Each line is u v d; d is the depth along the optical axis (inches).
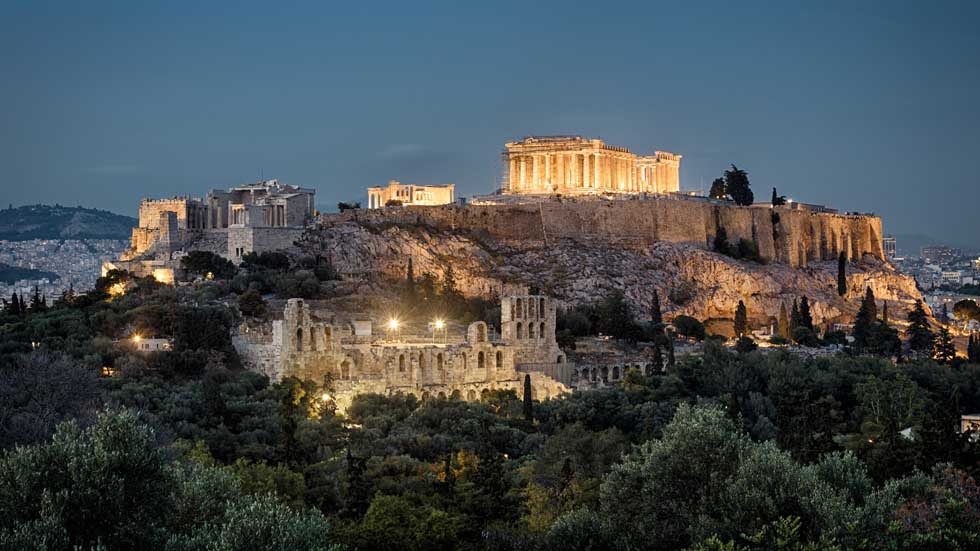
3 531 4665.4
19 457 5083.7
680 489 5718.5
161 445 6830.7
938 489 5644.7
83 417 7490.2
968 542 4985.2
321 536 5162.4
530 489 6879.9
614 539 5654.5
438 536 6038.4
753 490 5403.5
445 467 7263.8
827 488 5502.0
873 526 5319.9
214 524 5147.6
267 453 7711.6
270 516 4997.5
